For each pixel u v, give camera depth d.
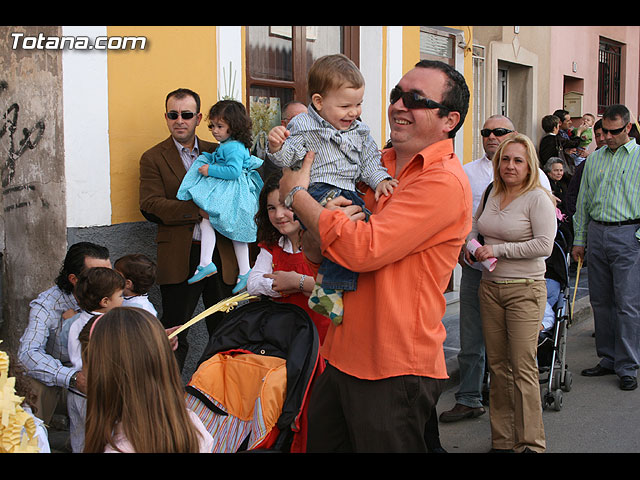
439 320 2.59
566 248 5.30
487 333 4.44
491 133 5.14
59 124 4.35
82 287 3.58
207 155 4.75
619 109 5.87
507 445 4.41
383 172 2.73
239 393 3.21
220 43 5.41
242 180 4.73
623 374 5.85
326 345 2.74
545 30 11.62
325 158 2.66
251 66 6.10
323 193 2.65
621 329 5.85
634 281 5.84
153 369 2.27
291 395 3.00
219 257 4.87
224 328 3.34
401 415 2.52
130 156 4.79
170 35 5.00
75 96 4.39
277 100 6.48
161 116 4.99
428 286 2.51
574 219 6.39
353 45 7.23
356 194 2.76
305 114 2.74
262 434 2.95
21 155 4.54
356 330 2.57
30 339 3.81
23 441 2.37
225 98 5.49
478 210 4.69
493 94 10.45
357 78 2.66
